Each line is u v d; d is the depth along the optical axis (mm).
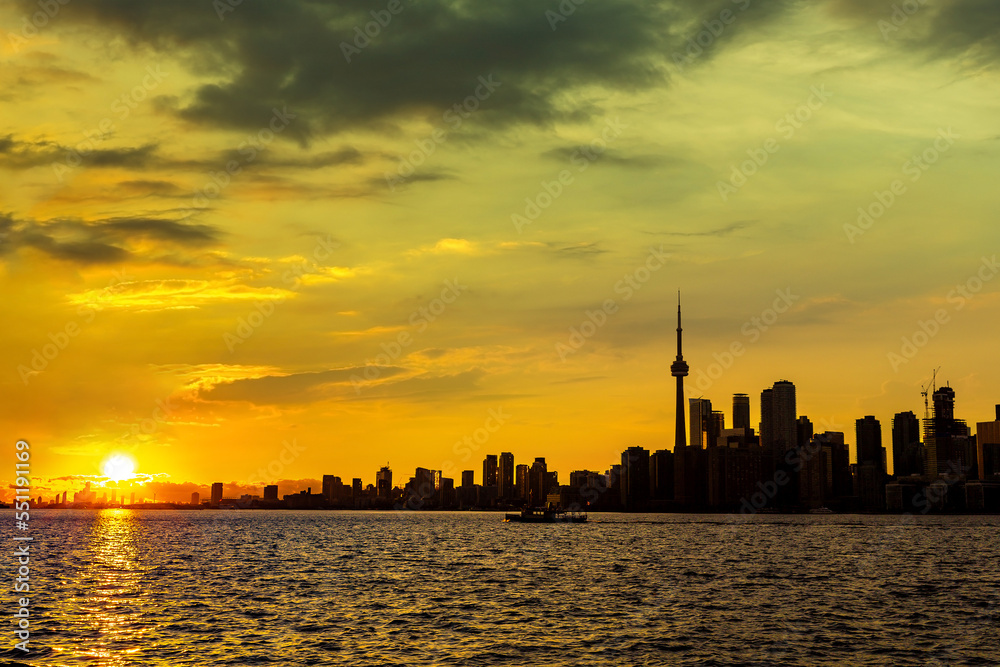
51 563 155125
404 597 104500
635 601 102125
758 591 114375
